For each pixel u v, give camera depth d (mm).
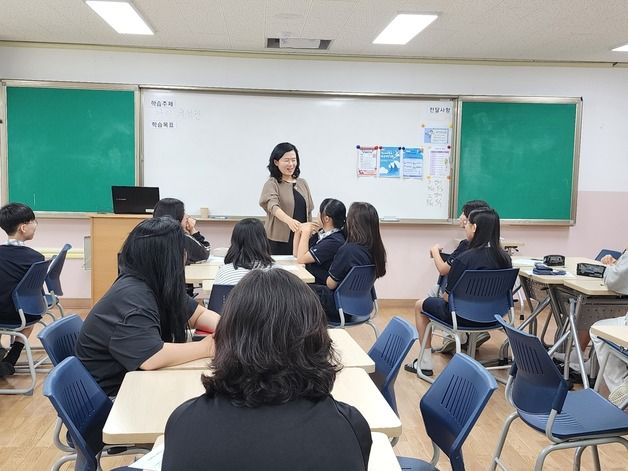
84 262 5621
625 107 6168
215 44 5531
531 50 5598
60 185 5734
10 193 5691
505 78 6043
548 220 6184
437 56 5879
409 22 4680
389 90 5965
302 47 5566
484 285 3502
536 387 2002
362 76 5930
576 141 6121
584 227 6293
